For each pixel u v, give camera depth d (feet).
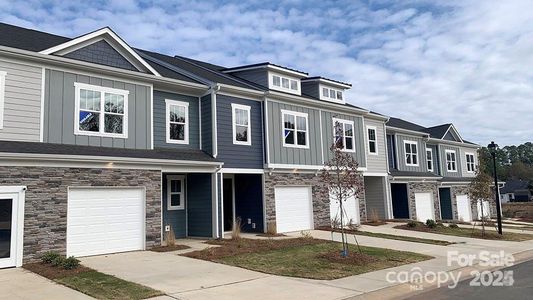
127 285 29.86
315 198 69.10
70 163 41.06
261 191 62.64
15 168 37.68
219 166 55.83
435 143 108.58
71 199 41.34
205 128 58.44
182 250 45.83
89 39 47.93
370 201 88.22
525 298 27.73
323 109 73.05
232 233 55.47
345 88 81.25
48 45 46.16
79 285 29.81
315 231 65.00
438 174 107.65
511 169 310.45
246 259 40.83
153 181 47.67
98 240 42.91
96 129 46.98
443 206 105.60
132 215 45.75
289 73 70.23
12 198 37.32
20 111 41.75
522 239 63.93
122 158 44.39
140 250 45.70
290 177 65.87
